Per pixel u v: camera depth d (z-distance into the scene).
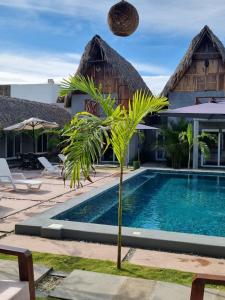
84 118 5.08
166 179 17.41
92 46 25.89
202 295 3.23
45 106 28.20
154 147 23.05
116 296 4.33
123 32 5.70
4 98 23.67
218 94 24.69
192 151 21.89
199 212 10.84
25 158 19.81
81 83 5.41
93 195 10.65
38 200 10.75
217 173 17.64
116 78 26.14
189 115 14.53
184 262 5.60
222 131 22.67
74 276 4.92
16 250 3.80
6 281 3.76
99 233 6.59
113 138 5.17
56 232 6.78
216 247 5.90
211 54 24.70
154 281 4.76
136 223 9.55
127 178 14.98
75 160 4.74
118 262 5.24
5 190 12.48
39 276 4.86
